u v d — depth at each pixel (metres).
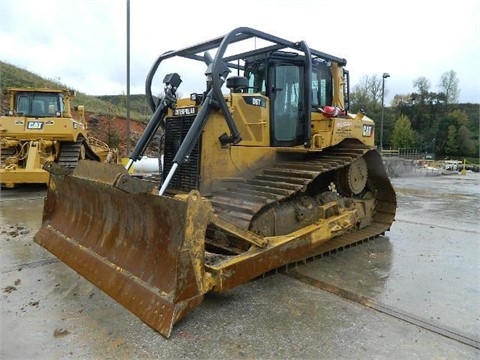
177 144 4.67
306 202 4.68
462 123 47.62
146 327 2.96
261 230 4.09
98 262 3.58
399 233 6.28
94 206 3.98
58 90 10.86
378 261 4.75
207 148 4.28
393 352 2.69
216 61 3.88
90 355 2.60
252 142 4.64
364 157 5.80
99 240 3.79
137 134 22.08
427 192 12.51
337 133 5.17
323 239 4.29
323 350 2.70
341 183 5.51
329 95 5.55
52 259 4.49
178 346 2.71
